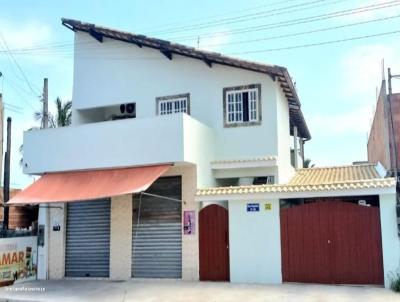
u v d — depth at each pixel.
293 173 29.62
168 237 21.36
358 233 18.06
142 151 20.73
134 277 21.70
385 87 25.34
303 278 18.66
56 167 22.44
